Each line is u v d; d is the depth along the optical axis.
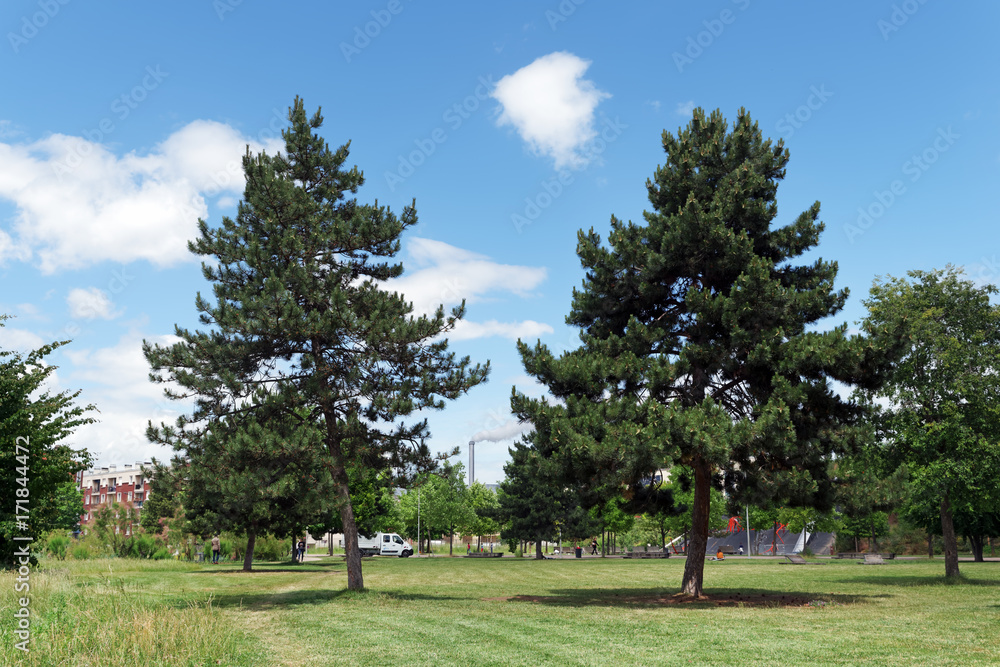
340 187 25.48
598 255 22.53
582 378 20.66
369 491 52.62
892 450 30.72
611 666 10.28
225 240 23.45
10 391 22.08
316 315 22.03
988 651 11.40
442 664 10.51
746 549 77.50
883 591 24.30
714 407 19.44
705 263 21.97
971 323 30.97
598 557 68.31
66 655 9.81
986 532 49.19
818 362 19.45
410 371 23.86
